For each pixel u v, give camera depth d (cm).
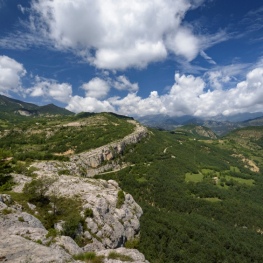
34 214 5509
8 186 6900
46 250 2183
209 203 18425
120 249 2786
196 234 12575
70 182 7844
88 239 5525
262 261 11875
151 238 10512
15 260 1969
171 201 17938
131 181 19362
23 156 15900
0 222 3553
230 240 12912
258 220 17162
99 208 6531
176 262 9888
